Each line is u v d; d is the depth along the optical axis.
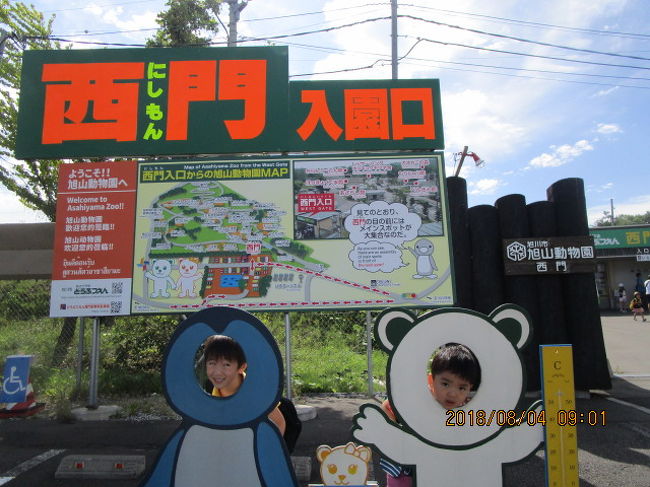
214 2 10.77
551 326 5.89
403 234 5.45
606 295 20.95
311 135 5.66
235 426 2.26
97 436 4.64
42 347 7.54
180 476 2.23
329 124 5.69
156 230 5.44
